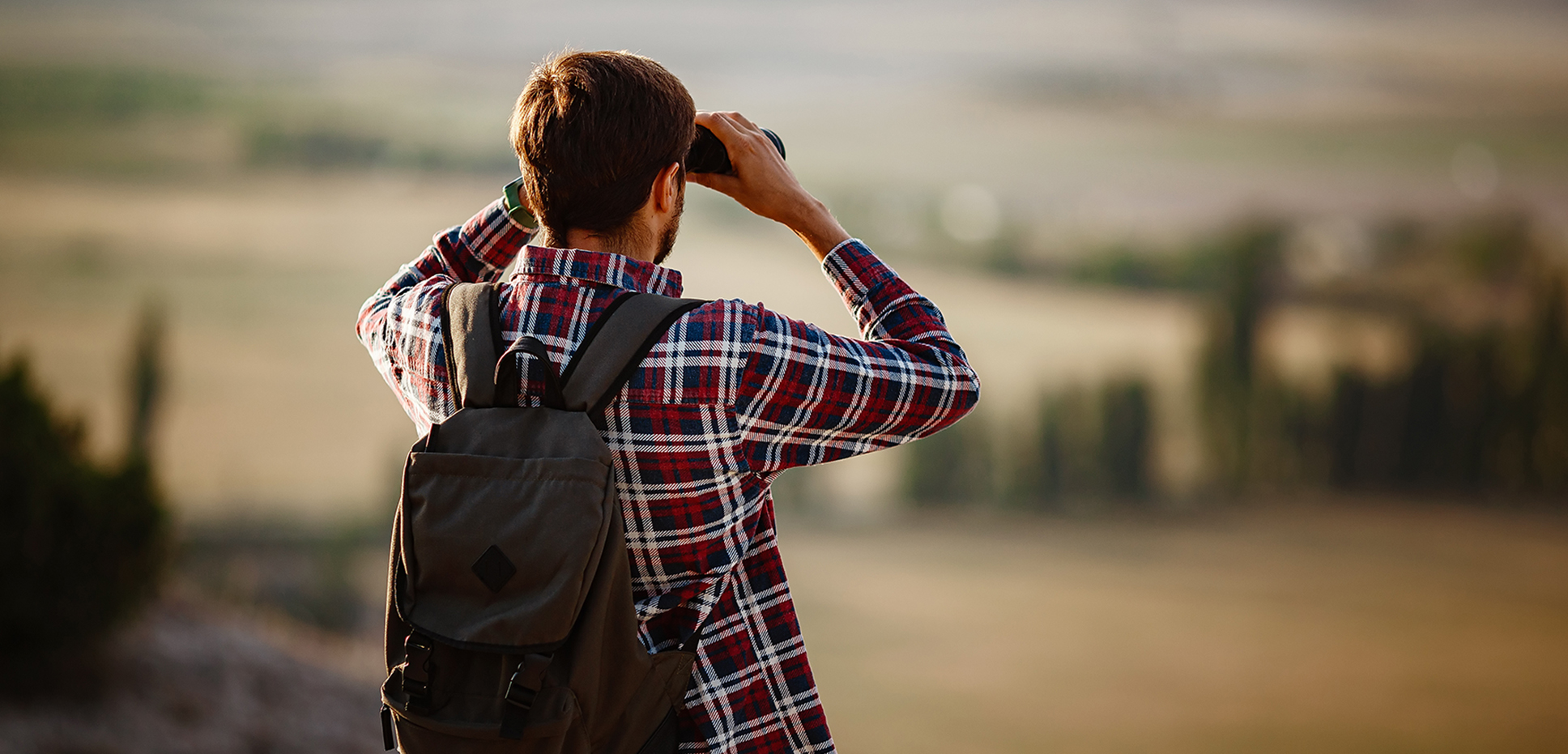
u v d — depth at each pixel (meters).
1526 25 151.25
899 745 45.94
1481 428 83.06
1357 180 118.06
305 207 120.06
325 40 153.12
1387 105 134.25
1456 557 68.69
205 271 102.88
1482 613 60.34
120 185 118.50
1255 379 85.81
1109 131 136.50
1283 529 75.25
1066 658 56.16
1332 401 83.00
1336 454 83.12
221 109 136.62
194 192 120.50
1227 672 54.25
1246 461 84.25
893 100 148.00
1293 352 87.19
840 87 150.50
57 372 74.69
